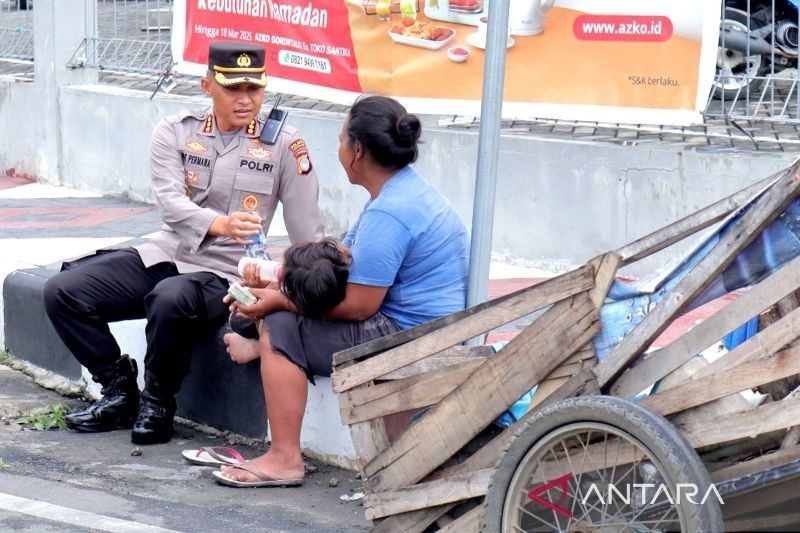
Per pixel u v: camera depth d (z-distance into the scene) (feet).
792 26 49.96
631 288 25.58
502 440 26.50
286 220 37.29
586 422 24.11
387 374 28.45
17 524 30.91
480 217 32.40
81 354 38.45
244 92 36.22
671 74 44.75
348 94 52.60
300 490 33.76
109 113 65.26
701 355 25.94
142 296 37.76
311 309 31.27
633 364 25.58
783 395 25.50
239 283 34.06
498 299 26.89
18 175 72.33
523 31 47.26
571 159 47.44
